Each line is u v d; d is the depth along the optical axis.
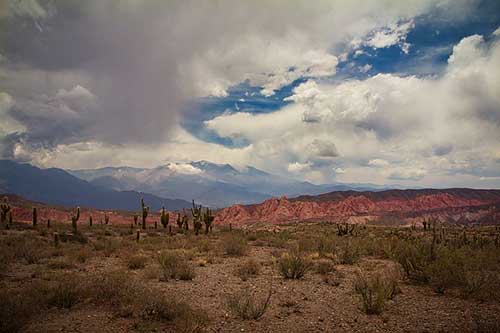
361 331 9.20
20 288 13.17
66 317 9.95
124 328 9.14
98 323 9.49
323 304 11.80
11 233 38.34
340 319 10.20
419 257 15.00
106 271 17.30
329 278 15.79
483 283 12.93
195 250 26.48
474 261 15.99
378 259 22.67
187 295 12.83
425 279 14.43
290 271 16.30
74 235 36.03
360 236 40.50
